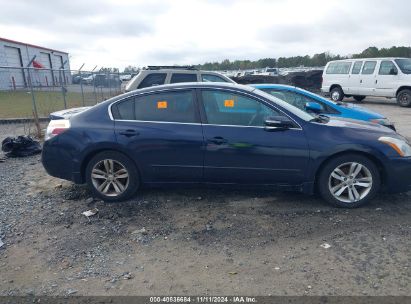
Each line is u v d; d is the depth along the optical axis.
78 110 6.20
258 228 3.94
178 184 4.64
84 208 4.54
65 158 4.66
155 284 3.00
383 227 3.90
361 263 3.23
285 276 3.07
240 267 3.22
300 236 3.75
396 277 3.01
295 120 4.41
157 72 9.71
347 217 4.17
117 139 4.52
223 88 4.57
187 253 3.47
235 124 4.46
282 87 7.23
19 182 5.68
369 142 4.27
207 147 4.42
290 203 4.59
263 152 4.35
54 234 3.89
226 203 4.62
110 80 19.23
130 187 4.64
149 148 4.50
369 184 4.36
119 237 3.81
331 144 4.28
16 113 13.69
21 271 3.22
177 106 4.59
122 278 3.09
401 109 15.66
